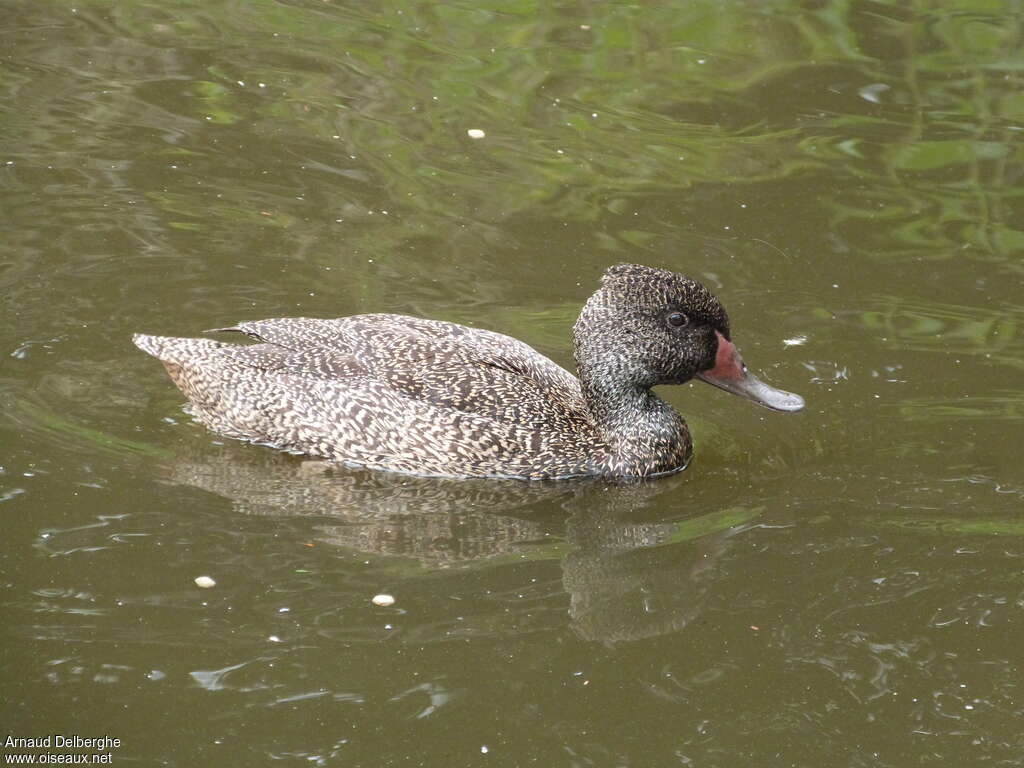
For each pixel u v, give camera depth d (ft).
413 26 73.15
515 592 35.58
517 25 73.61
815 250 54.24
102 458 40.63
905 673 32.76
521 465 42.29
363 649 32.81
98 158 58.23
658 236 54.85
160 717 30.25
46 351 45.93
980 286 52.03
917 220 56.59
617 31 73.20
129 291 49.60
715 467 42.73
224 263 51.72
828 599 35.55
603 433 43.37
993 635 34.12
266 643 32.78
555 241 54.34
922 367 47.09
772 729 30.81
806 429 44.21
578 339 43.65
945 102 66.39
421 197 57.06
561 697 31.58
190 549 36.50
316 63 68.28
